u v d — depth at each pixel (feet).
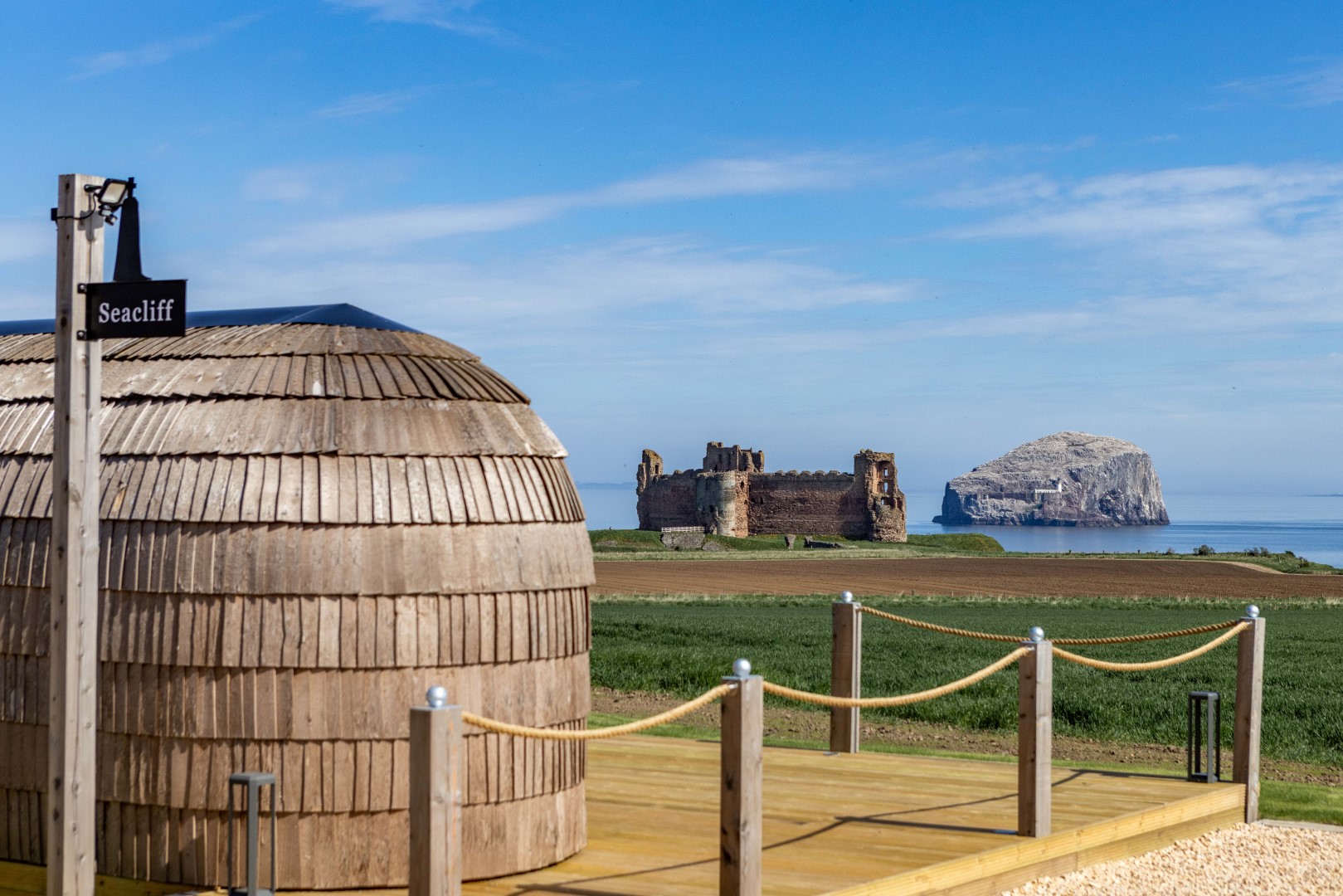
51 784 23.95
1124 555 375.25
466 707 27.07
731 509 451.12
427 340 30.99
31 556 27.81
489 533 27.63
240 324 30.96
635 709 72.02
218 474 26.63
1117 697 77.71
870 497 444.14
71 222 23.82
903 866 28.58
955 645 115.85
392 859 26.43
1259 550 405.18
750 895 23.57
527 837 28.07
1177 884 32.65
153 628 26.53
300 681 26.07
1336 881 33.40
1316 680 89.40
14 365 31.04
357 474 26.78
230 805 24.95
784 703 76.23
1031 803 32.04
